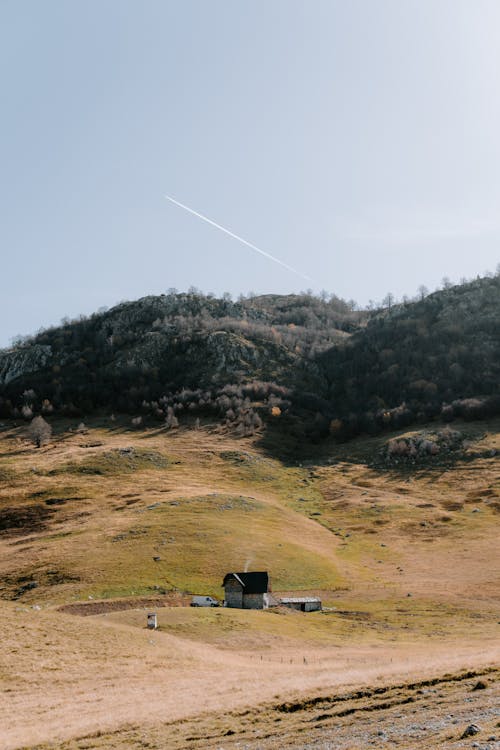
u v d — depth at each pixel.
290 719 28.11
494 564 110.38
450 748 19.59
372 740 22.73
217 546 113.06
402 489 176.62
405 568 112.19
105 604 85.12
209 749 25.03
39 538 128.88
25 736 29.05
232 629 65.56
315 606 87.12
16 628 50.28
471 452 199.50
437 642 64.31
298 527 137.25
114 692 37.31
